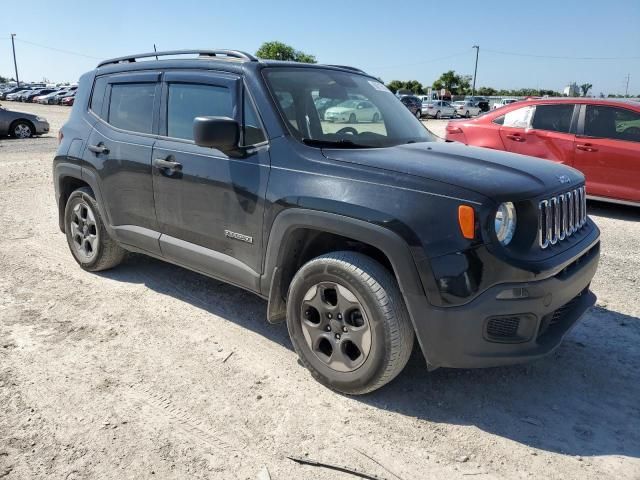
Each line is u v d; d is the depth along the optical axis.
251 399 3.11
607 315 4.32
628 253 6.06
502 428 2.90
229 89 3.65
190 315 4.20
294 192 3.14
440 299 2.72
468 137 8.98
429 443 2.77
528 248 2.81
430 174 2.86
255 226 3.39
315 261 3.10
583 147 7.82
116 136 4.41
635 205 7.65
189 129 3.89
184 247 3.93
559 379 3.39
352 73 4.34
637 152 7.43
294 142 3.31
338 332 3.10
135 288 4.72
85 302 4.41
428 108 43.19
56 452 2.65
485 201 2.69
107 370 3.39
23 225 6.78
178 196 3.88
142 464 2.59
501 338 2.80
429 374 3.40
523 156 3.62
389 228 2.78
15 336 3.80
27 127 19.00
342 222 2.93
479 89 85.94
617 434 2.87
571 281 3.01
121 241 4.54
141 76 4.35
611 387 3.31
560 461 2.65
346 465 2.60
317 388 3.23
